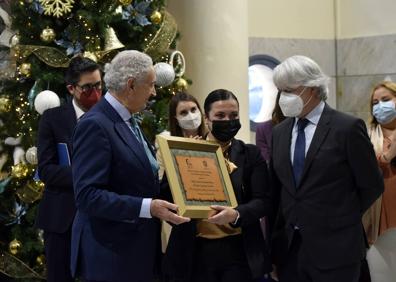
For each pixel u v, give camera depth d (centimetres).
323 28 918
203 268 411
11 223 630
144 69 375
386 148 514
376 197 408
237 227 404
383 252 505
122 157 370
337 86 922
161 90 654
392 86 523
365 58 899
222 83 717
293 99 402
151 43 641
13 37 620
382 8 888
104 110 377
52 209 488
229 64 720
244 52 733
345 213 401
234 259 410
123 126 377
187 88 679
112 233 373
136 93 377
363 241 413
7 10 674
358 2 902
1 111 623
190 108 479
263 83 874
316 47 913
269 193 421
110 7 615
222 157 407
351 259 402
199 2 714
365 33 899
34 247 614
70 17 615
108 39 608
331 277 402
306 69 401
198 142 400
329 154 402
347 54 912
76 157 368
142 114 628
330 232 402
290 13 902
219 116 416
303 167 409
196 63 715
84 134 368
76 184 364
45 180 481
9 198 636
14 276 622
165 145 382
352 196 405
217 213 388
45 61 603
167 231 485
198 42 714
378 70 891
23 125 617
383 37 886
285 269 418
